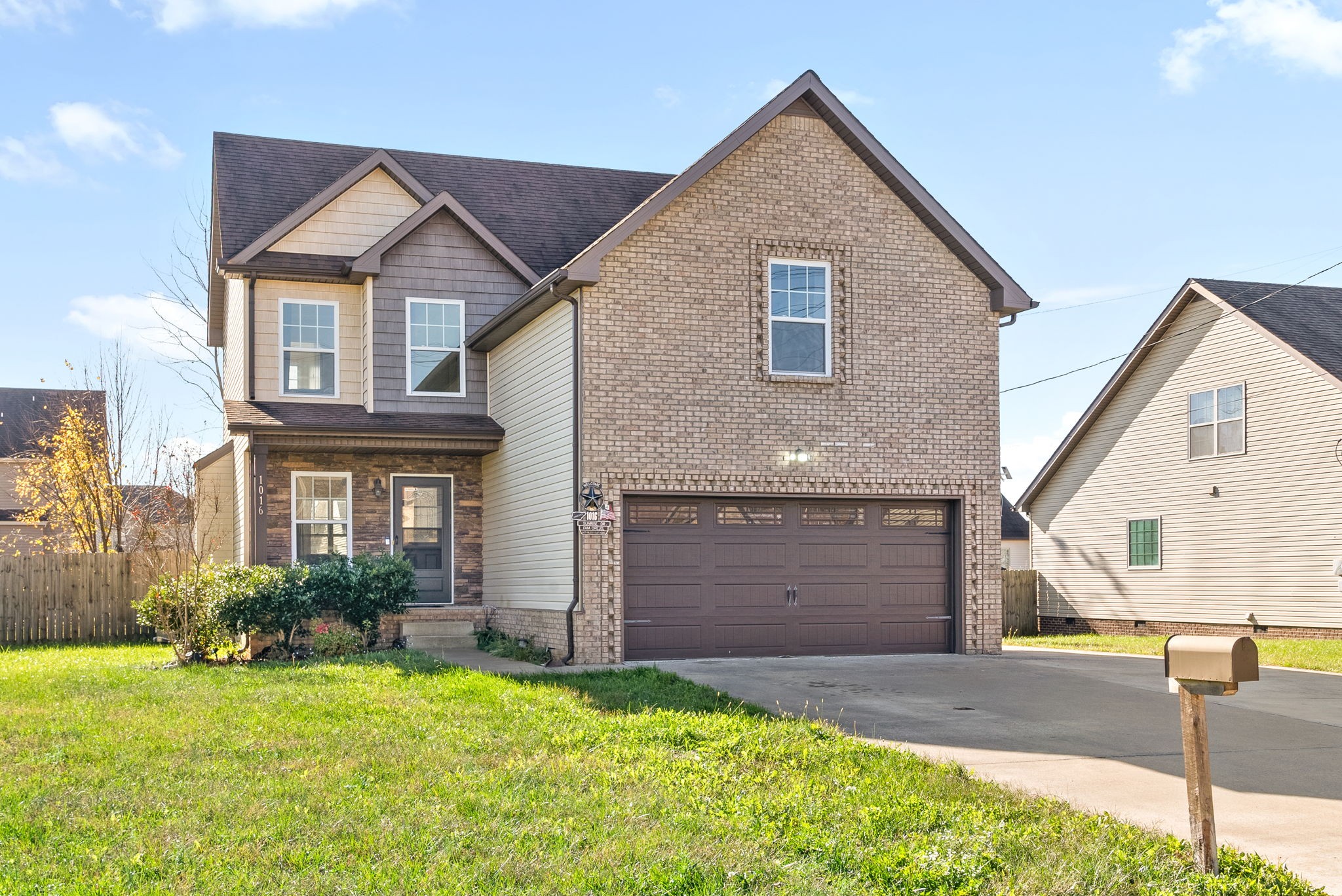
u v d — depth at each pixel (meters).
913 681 13.86
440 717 10.55
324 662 15.97
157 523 28.45
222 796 7.35
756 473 16.39
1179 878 5.99
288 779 7.87
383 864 5.95
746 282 16.56
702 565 16.33
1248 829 7.24
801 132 17.03
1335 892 6.04
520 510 18.19
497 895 5.51
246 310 19.73
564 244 21.88
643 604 16.05
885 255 17.28
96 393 33.47
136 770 8.20
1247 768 9.01
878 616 17.12
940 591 17.47
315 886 5.61
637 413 15.92
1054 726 10.77
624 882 5.72
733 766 8.41
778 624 16.64
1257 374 24.11
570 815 6.96
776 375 16.59
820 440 16.72
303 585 17.00
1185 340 26.22
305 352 20.00
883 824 6.91
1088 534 29.09
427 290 20.12
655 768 8.29
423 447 19.09
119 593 22.91
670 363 16.12
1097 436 29.02
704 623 16.30
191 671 15.12
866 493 16.89
